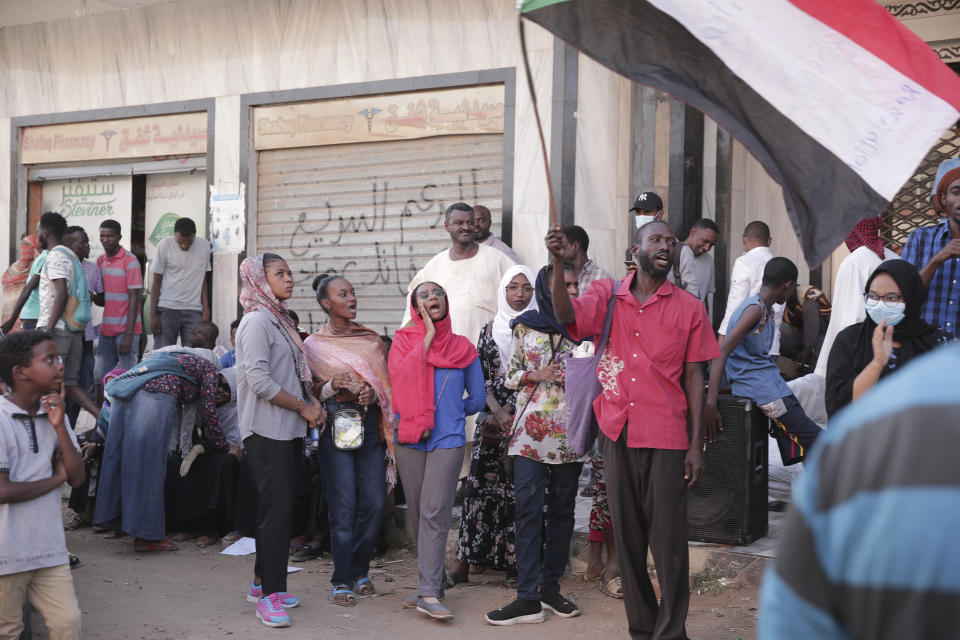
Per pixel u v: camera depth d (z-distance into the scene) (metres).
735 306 6.62
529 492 4.82
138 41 9.93
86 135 10.30
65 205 10.59
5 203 10.66
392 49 8.64
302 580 5.76
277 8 9.18
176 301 9.24
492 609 5.10
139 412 6.35
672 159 7.55
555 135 7.86
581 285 5.63
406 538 6.49
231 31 9.44
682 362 4.12
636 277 4.23
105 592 5.36
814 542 0.90
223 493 6.61
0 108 10.70
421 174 8.63
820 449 0.93
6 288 9.49
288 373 4.96
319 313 9.16
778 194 8.48
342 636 4.60
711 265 7.29
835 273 8.27
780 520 6.02
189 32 9.66
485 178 8.30
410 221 8.70
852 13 3.59
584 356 4.61
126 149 10.08
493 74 8.15
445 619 4.83
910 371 0.90
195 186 9.92
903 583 0.83
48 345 3.82
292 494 4.90
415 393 4.89
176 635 4.57
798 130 3.56
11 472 3.71
